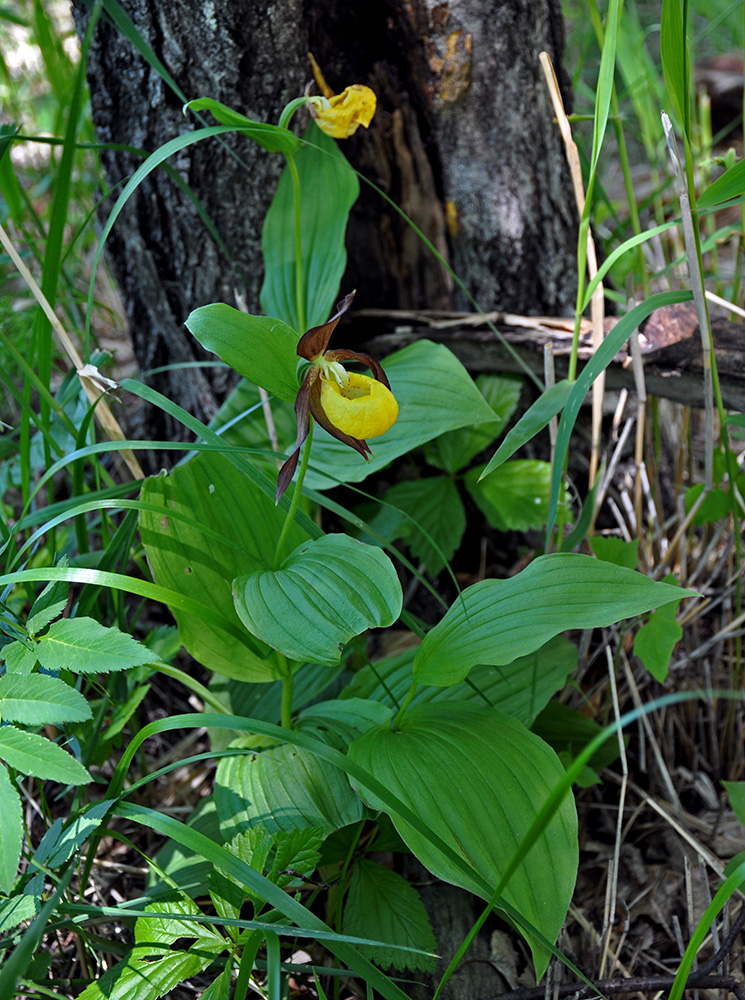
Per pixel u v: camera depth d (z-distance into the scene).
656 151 3.84
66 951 1.85
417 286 2.92
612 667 2.12
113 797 1.64
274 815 1.79
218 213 2.65
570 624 1.60
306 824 1.76
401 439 2.34
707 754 2.52
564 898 1.53
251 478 1.84
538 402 1.96
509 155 2.70
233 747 1.99
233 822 1.79
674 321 2.39
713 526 2.67
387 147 2.73
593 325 2.37
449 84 2.62
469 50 2.57
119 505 1.72
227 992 1.49
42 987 1.53
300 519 2.01
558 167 2.75
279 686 2.40
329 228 2.44
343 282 2.85
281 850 1.59
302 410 1.62
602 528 2.89
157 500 1.92
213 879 1.57
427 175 2.79
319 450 2.45
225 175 2.58
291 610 1.65
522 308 2.90
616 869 1.93
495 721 1.82
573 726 2.28
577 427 2.81
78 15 2.46
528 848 1.16
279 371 1.70
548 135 2.71
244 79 2.46
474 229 2.81
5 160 2.38
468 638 1.69
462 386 2.34
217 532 1.97
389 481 2.90
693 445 3.24
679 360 2.37
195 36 2.38
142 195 2.64
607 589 1.66
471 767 1.66
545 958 1.46
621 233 2.67
